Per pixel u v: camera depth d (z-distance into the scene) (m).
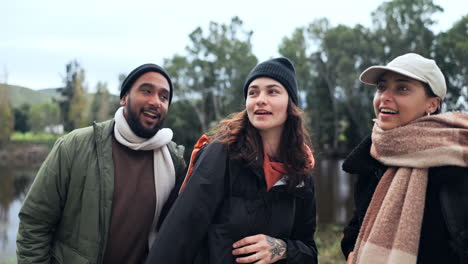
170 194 2.11
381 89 1.81
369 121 36.75
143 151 2.10
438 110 1.77
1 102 60.28
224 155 1.82
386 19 35.88
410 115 1.71
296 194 1.92
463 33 33.97
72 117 59.62
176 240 1.67
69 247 1.91
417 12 34.31
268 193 1.83
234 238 1.77
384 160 1.71
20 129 74.19
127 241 1.95
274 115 1.84
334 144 42.19
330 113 42.03
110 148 2.01
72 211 1.91
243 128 1.89
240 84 37.62
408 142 1.62
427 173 1.59
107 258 1.92
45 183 1.89
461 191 1.47
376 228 1.61
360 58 37.56
